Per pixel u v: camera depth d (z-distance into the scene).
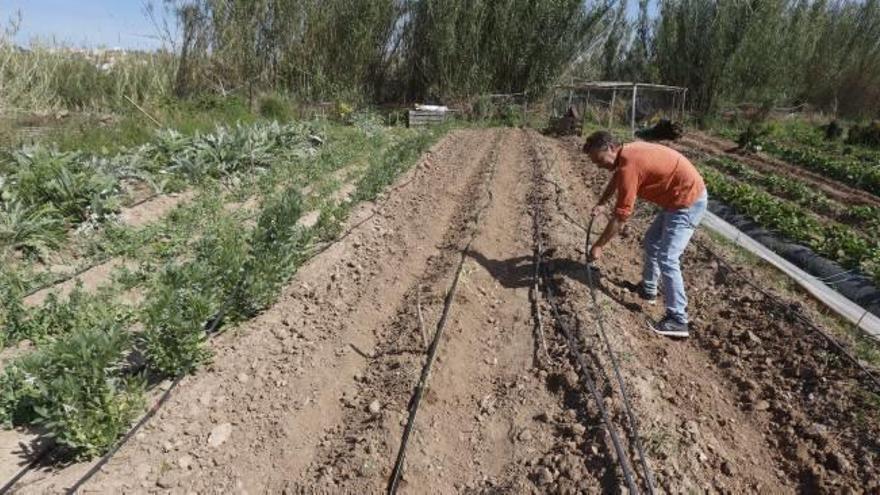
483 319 5.93
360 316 5.77
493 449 4.25
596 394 4.46
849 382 4.78
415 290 6.37
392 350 5.23
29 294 5.61
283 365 4.90
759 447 4.32
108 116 13.98
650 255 6.10
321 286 6.23
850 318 6.23
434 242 7.84
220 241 6.32
